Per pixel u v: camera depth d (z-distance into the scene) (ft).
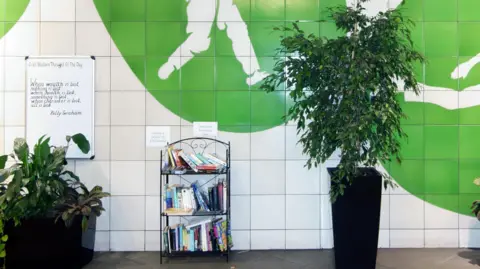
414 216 11.23
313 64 8.87
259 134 11.17
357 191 9.18
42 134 11.03
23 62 11.07
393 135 9.77
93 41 11.12
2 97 11.07
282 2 11.16
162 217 11.16
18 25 11.05
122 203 11.17
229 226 10.50
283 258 10.53
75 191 10.21
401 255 10.66
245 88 11.18
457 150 11.23
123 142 11.16
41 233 9.33
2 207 8.87
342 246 9.32
